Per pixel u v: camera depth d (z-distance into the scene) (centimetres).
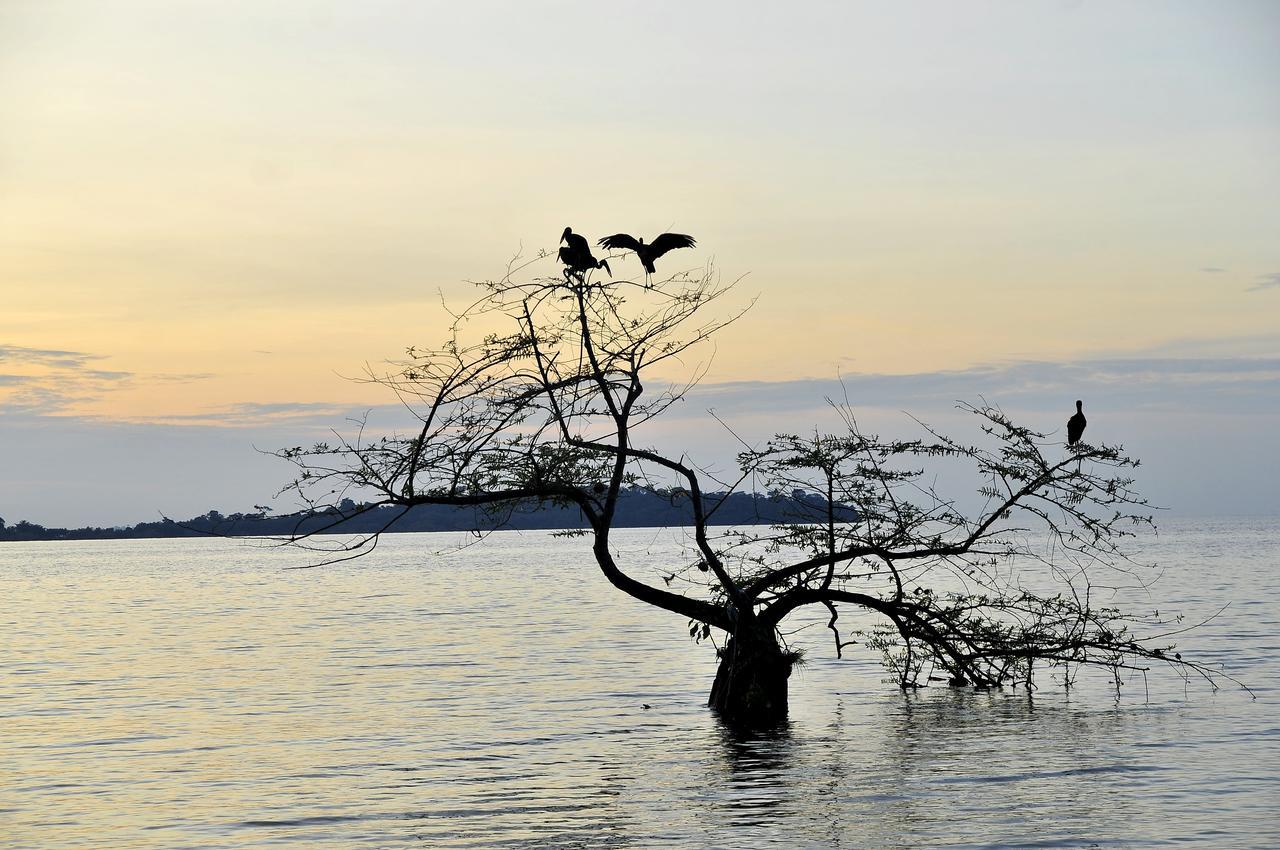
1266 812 1753
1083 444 2341
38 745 2473
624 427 2320
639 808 1856
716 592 2491
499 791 1991
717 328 2322
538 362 2238
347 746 2417
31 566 14962
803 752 2245
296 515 2111
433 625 5153
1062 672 3247
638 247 2084
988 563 2611
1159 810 1777
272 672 3638
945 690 3005
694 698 2969
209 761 2289
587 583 8050
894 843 1641
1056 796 1870
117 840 1734
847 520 2459
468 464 2239
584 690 3141
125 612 6347
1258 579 7106
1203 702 2719
